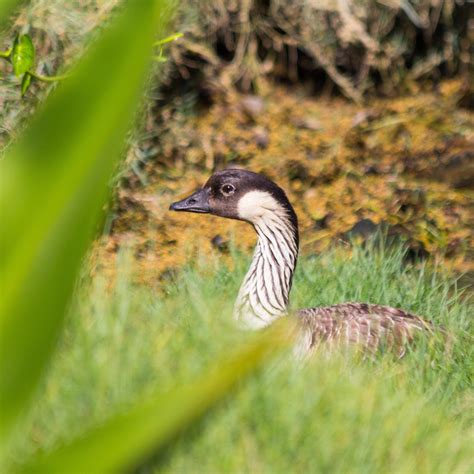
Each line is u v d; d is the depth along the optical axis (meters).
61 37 14.10
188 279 12.10
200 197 12.36
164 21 2.20
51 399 7.00
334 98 22.98
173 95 20.36
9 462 2.34
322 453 7.13
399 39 22.77
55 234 1.98
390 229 17.22
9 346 1.99
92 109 1.97
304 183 19.00
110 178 2.09
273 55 22.98
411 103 22.61
